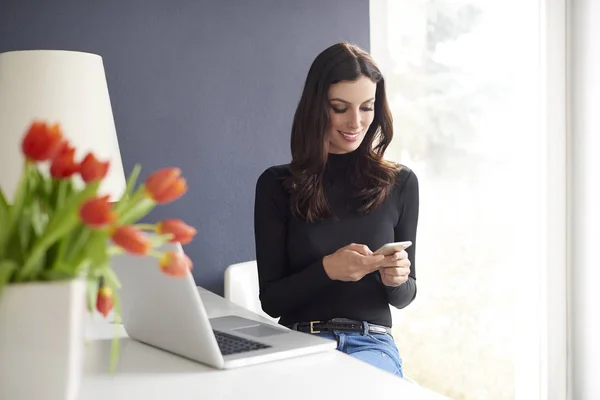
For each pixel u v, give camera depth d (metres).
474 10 3.14
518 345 3.19
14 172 2.12
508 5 3.16
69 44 2.55
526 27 3.11
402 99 3.08
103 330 1.81
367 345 2.06
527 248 3.12
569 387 3.10
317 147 2.18
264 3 2.77
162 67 2.66
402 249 1.97
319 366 1.46
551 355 3.08
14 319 0.94
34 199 0.97
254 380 1.36
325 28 2.86
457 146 3.14
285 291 2.08
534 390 3.11
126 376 1.40
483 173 3.17
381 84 2.24
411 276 2.29
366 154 2.24
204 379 1.37
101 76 2.25
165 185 0.98
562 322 3.09
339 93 2.15
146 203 1.02
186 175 2.71
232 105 2.75
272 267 2.21
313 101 2.19
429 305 3.15
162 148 2.67
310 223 2.19
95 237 0.95
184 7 2.67
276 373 1.41
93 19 2.57
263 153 2.80
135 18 2.62
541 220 3.06
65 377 0.96
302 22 2.83
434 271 3.15
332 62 2.16
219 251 2.76
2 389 0.94
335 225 2.19
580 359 3.06
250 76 2.77
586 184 3.00
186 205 2.71
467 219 3.17
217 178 2.75
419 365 3.15
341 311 2.13
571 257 3.08
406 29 3.08
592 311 2.99
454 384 3.19
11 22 2.48
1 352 0.94
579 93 3.00
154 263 1.41
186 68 2.69
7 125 2.13
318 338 1.64
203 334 1.42
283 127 2.83
